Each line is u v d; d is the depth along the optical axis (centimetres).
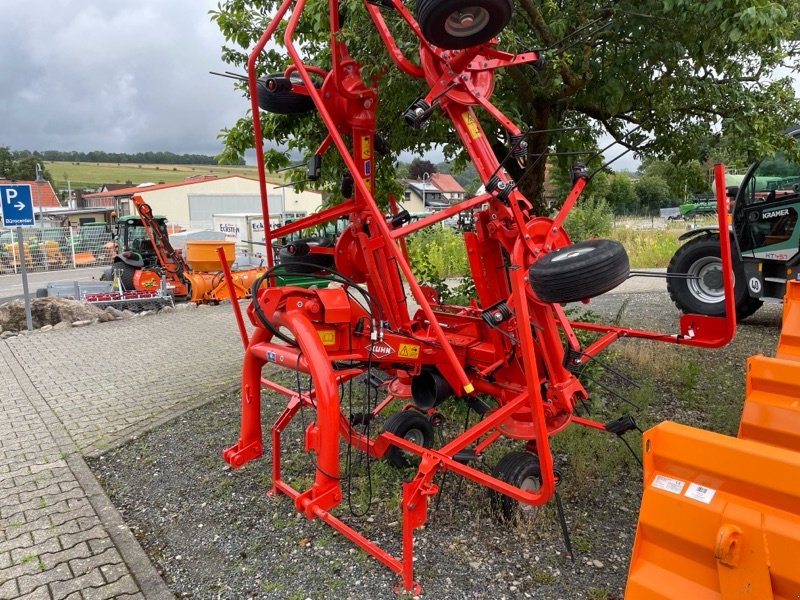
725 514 196
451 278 1507
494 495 369
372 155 436
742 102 590
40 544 374
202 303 1369
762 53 584
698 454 209
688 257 895
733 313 388
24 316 1102
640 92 589
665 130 634
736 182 1216
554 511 378
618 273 296
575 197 378
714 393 577
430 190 4897
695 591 204
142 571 344
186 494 438
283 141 636
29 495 439
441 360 408
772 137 614
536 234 368
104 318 1150
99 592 326
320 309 373
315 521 389
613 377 621
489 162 367
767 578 185
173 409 617
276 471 418
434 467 313
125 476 473
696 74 586
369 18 410
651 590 212
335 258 451
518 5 512
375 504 403
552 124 629
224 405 624
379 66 411
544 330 367
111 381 728
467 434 330
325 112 325
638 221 2880
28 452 519
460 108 370
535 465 358
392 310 417
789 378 310
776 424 312
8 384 725
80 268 2766
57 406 638
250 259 1756
